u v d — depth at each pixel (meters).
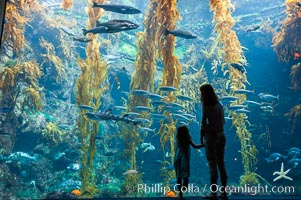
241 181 15.30
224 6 13.66
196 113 21.20
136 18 25.41
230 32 13.92
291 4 18.47
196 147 5.46
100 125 20.50
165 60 11.31
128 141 12.58
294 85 20.59
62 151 18.61
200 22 24.84
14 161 16.84
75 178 17.39
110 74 22.11
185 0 24.09
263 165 20.95
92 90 11.23
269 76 23.56
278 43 19.97
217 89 20.70
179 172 5.37
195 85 20.45
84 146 11.17
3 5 7.11
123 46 24.02
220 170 4.97
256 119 22.28
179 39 24.41
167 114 11.66
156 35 12.25
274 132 21.91
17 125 17.50
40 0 22.38
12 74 15.29
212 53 21.67
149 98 11.91
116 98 23.17
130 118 10.27
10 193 15.58
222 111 5.07
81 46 22.52
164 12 11.67
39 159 17.78
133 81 12.52
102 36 23.11
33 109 18.38
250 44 23.64
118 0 24.20
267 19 23.80
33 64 16.98
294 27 18.81
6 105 16.55
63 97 21.05
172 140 11.59
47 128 18.31
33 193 15.95
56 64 20.27
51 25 20.20
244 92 12.64
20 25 16.58
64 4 18.95
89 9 11.47
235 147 22.67
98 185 17.05
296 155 15.09
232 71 14.18
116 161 19.53
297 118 20.83
